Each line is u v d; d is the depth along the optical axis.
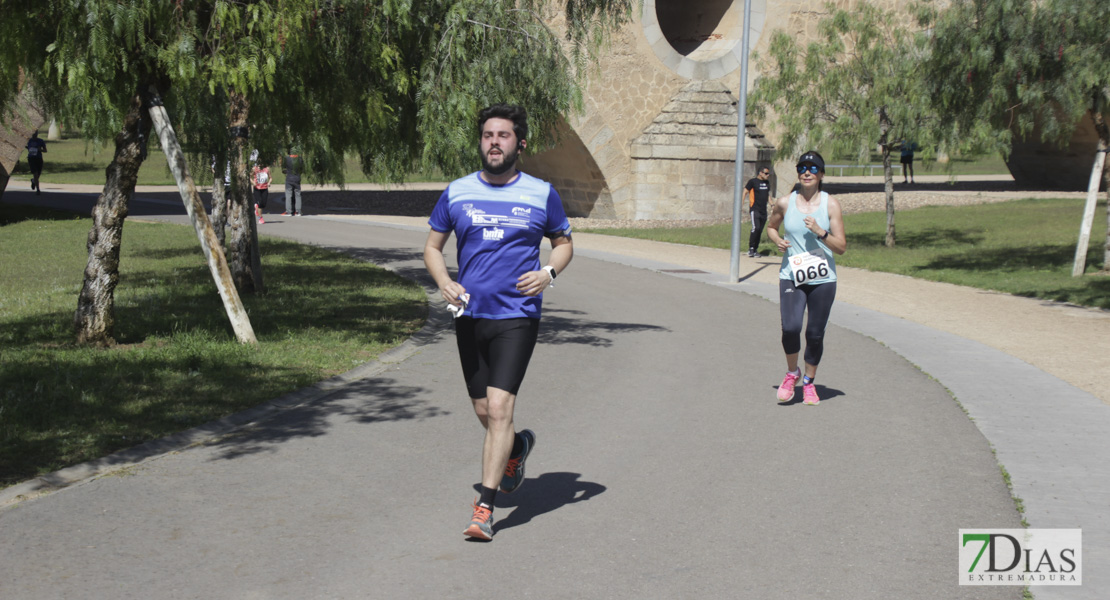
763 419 6.78
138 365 7.90
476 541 4.43
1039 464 5.67
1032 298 13.53
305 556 4.21
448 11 9.27
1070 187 38.56
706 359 9.06
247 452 5.78
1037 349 9.60
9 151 23.89
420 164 10.59
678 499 5.05
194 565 4.09
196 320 10.34
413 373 8.16
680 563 4.19
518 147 4.45
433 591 3.87
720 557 4.26
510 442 4.44
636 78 27.62
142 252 17.72
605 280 15.50
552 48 9.97
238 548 4.29
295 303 12.00
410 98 10.01
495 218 4.39
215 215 14.92
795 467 5.63
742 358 9.12
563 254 4.52
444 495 5.07
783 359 9.09
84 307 8.77
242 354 8.45
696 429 6.50
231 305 9.05
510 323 4.41
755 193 19.42
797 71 21.14
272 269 15.73
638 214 28.02
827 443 6.15
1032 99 14.90
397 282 14.58
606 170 27.66
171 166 8.80
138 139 8.68
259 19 8.20
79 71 7.67
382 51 9.05
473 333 4.48
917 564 4.19
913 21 29.22
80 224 22.81
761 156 28.12
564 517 4.77
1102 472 5.51
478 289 4.40
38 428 5.99
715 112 28.19
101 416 6.31
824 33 20.88
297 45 8.45
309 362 8.30
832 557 4.26
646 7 27.41
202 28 8.42
